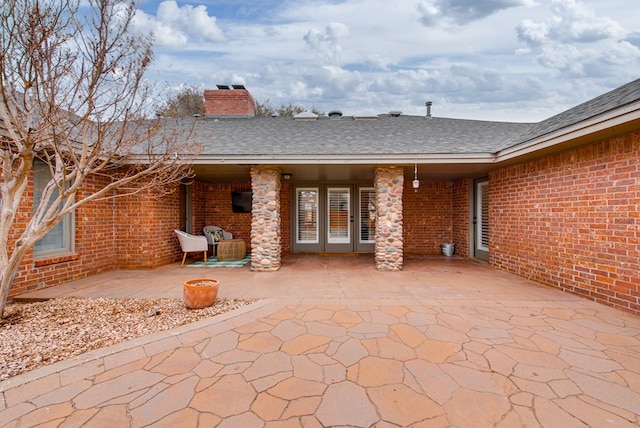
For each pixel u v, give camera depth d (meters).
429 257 8.78
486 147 6.39
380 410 2.11
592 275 4.45
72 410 2.10
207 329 3.39
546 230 5.36
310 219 9.76
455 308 4.12
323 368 2.63
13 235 4.53
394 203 6.72
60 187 3.52
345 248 9.72
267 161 6.09
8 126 3.24
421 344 3.06
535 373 2.54
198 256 8.74
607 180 4.21
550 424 1.96
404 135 7.84
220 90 10.52
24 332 3.27
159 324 3.53
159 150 6.11
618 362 2.70
